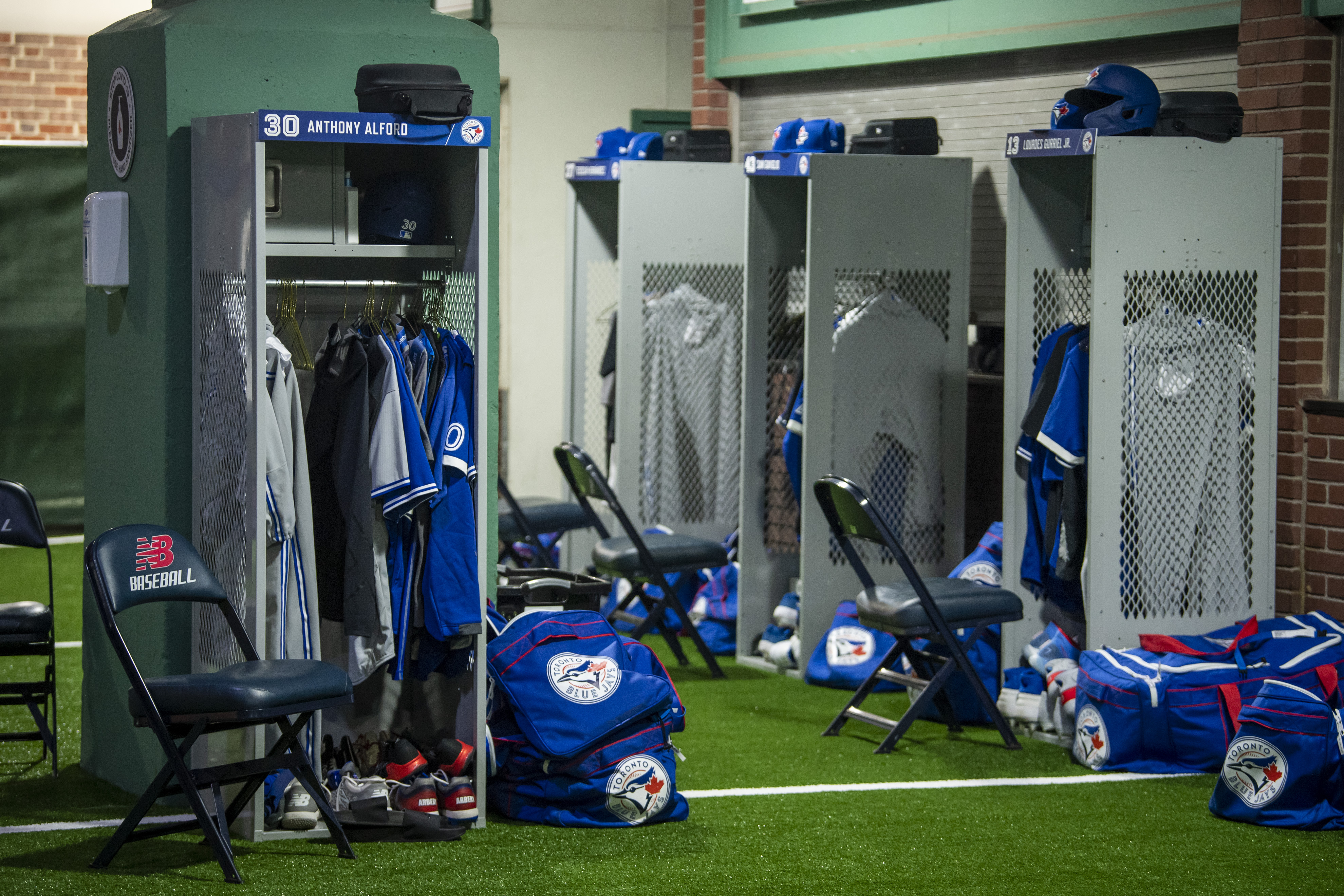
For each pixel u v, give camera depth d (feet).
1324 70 27.58
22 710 27.55
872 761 25.61
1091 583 26.45
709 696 30.22
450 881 19.38
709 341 35.70
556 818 21.70
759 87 43.32
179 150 21.34
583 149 50.01
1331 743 22.15
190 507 21.86
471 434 21.01
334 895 18.74
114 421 23.45
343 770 21.58
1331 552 27.61
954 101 36.78
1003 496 34.58
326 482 20.93
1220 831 21.98
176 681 18.95
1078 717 25.54
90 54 24.06
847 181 30.66
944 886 19.57
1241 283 26.94
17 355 46.44
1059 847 21.17
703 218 35.47
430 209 21.90
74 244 46.78
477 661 21.33
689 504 35.96
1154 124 26.14
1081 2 32.86
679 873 19.90
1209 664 25.05
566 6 49.34
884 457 31.68
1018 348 27.68
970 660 28.09
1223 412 27.02
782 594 33.91
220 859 19.13
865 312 31.12
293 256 21.22
